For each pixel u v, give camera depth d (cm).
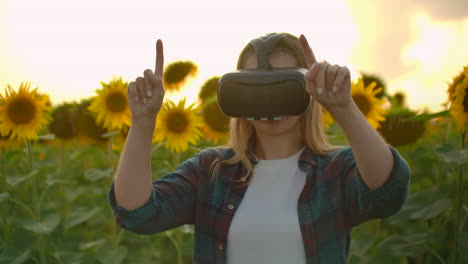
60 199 421
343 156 155
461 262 264
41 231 292
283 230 146
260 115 142
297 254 145
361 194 137
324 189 151
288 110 139
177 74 399
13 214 373
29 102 324
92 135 396
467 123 245
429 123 330
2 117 321
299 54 152
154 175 372
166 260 365
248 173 158
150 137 143
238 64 159
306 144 164
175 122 309
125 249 311
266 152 164
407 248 270
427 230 281
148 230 153
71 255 314
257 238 147
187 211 166
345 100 121
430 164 330
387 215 139
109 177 346
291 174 157
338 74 118
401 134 310
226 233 152
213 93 396
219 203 158
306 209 147
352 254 273
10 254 301
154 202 151
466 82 240
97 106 329
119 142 384
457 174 275
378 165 129
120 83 330
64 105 428
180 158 374
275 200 152
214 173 163
